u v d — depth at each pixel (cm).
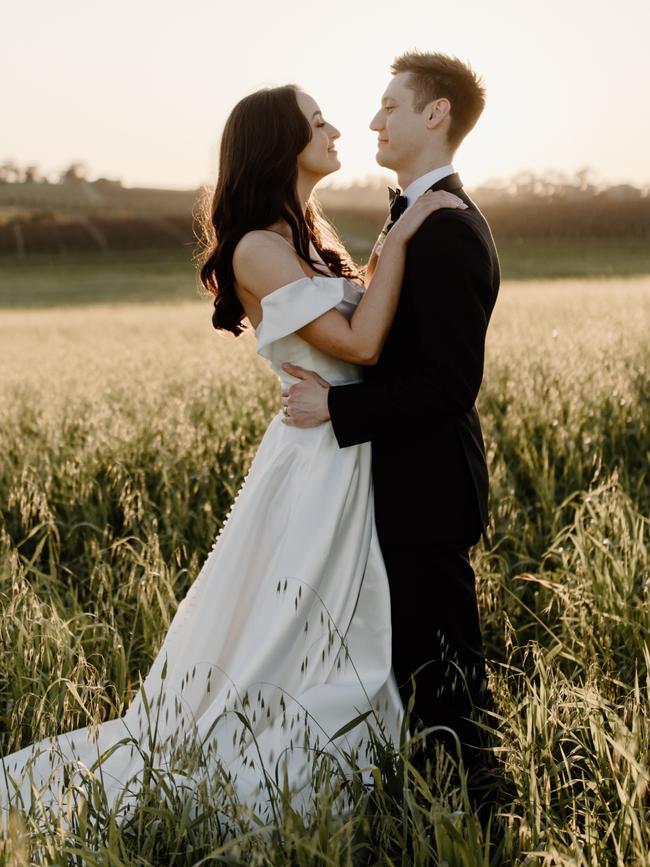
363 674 252
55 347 1602
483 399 671
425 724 253
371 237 7131
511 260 4734
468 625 259
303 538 249
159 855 213
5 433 633
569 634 311
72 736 275
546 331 1138
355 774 223
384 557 255
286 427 265
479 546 382
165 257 6475
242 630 258
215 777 210
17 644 281
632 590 314
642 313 1338
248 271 250
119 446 539
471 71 251
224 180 255
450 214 238
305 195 263
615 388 586
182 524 441
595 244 5681
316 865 196
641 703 243
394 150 257
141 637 333
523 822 208
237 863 198
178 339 1609
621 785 212
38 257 6669
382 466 255
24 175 14350
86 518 457
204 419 626
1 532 419
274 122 249
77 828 213
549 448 536
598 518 394
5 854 198
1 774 261
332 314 244
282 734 238
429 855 205
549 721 235
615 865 204
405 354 250
